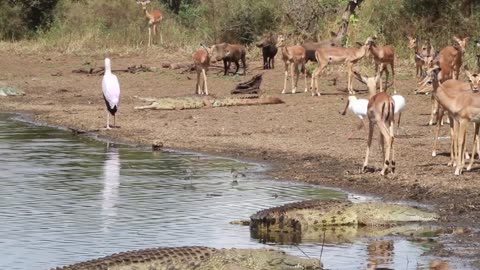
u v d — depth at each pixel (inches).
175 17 3956.7
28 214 1261.1
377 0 3120.1
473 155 1454.2
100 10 3941.9
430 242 1112.2
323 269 1000.2
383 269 997.8
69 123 2128.4
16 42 3934.5
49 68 3319.4
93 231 1167.6
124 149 1786.4
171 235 1148.5
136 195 1371.8
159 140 1847.9
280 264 1003.3
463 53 2453.2
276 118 2066.9
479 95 1396.4
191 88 2711.6
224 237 1140.5
